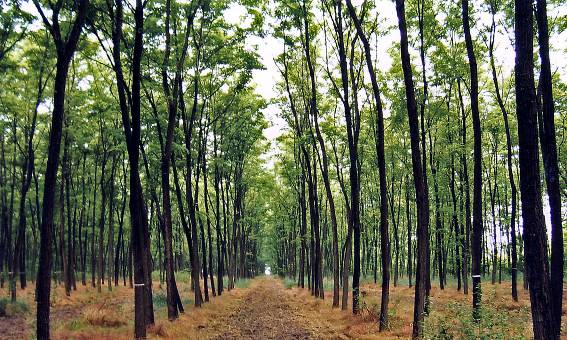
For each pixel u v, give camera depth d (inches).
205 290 978.1
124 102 539.2
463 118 968.9
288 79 992.9
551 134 371.2
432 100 957.2
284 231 2108.8
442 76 837.8
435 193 1098.7
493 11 759.1
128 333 541.6
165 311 808.9
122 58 658.8
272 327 666.2
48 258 391.2
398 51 839.1
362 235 1594.5
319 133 860.0
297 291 1347.2
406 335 506.6
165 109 770.2
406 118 879.1
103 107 882.1
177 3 671.1
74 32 398.6
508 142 860.6
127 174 1378.0
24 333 629.9
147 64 643.5
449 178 1140.5
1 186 1179.3
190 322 657.6
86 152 1119.0
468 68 820.0
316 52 923.4
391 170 1255.5
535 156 293.0
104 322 628.1
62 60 396.8
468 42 588.4
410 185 1274.6
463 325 404.2
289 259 2343.8
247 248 2559.1
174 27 695.1
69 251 1206.3
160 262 1491.1
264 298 1159.0
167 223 685.3
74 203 1386.6
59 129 396.8
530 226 291.0
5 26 658.2
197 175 932.6
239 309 909.8
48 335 386.9
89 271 2038.6
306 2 743.1
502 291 1050.1
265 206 1760.6
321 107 960.9
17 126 992.2
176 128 733.9
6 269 1501.0
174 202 1181.1
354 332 571.5
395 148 1087.0
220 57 799.7
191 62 797.9
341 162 1106.1
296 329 641.0
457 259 1163.9
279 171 1344.7
